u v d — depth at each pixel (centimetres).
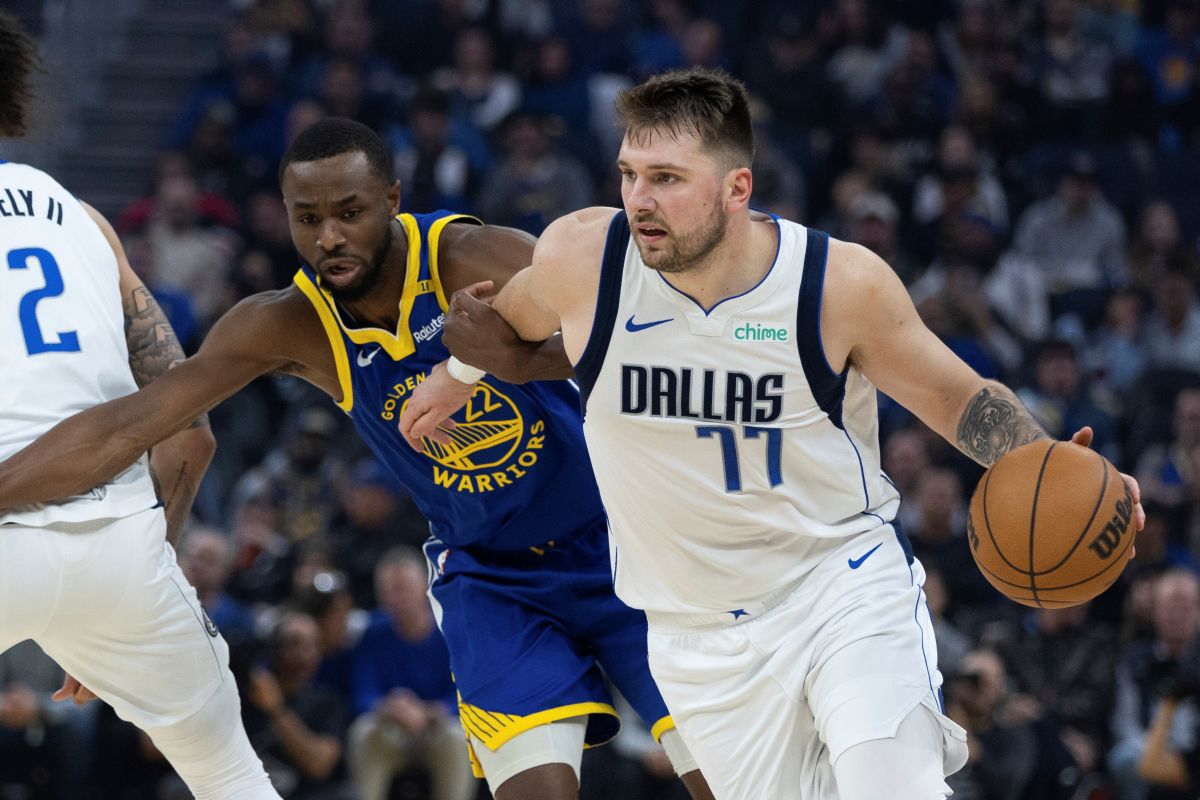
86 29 2427
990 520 573
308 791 1242
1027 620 1403
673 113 555
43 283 650
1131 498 574
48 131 2291
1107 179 2189
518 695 691
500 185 1998
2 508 618
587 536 739
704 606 616
